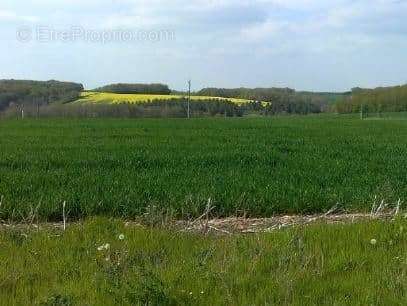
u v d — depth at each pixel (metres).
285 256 6.60
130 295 5.50
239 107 88.50
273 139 26.70
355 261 6.68
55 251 6.91
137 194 10.89
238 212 10.38
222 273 6.08
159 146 22.02
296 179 13.48
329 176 14.05
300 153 19.97
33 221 9.31
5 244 7.17
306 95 108.62
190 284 5.87
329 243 7.34
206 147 21.67
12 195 10.76
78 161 16.53
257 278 6.09
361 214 10.38
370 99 94.38
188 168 15.26
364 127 39.69
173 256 6.83
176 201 10.38
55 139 25.53
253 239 7.48
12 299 5.41
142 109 73.75
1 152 19.03
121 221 8.54
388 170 15.52
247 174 14.05
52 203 9.92
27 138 25.91
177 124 40.81
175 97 93.94
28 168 15.02
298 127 38.34
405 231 7.88
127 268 6.31
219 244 7.30
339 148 22.19
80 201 10.12
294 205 10.70
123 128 34.81
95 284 5.82
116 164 16.06
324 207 10.83
